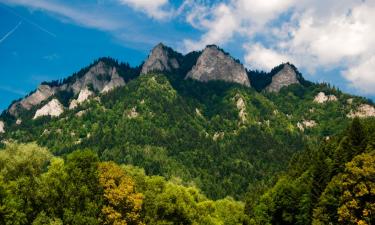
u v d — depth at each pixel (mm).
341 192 93625
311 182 123938
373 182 86812
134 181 108125
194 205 122375
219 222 129750
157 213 100375
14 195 78312
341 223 90938
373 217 84312
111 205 89438
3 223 73312
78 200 83688
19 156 87000
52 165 91938
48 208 80625
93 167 91000
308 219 117188
